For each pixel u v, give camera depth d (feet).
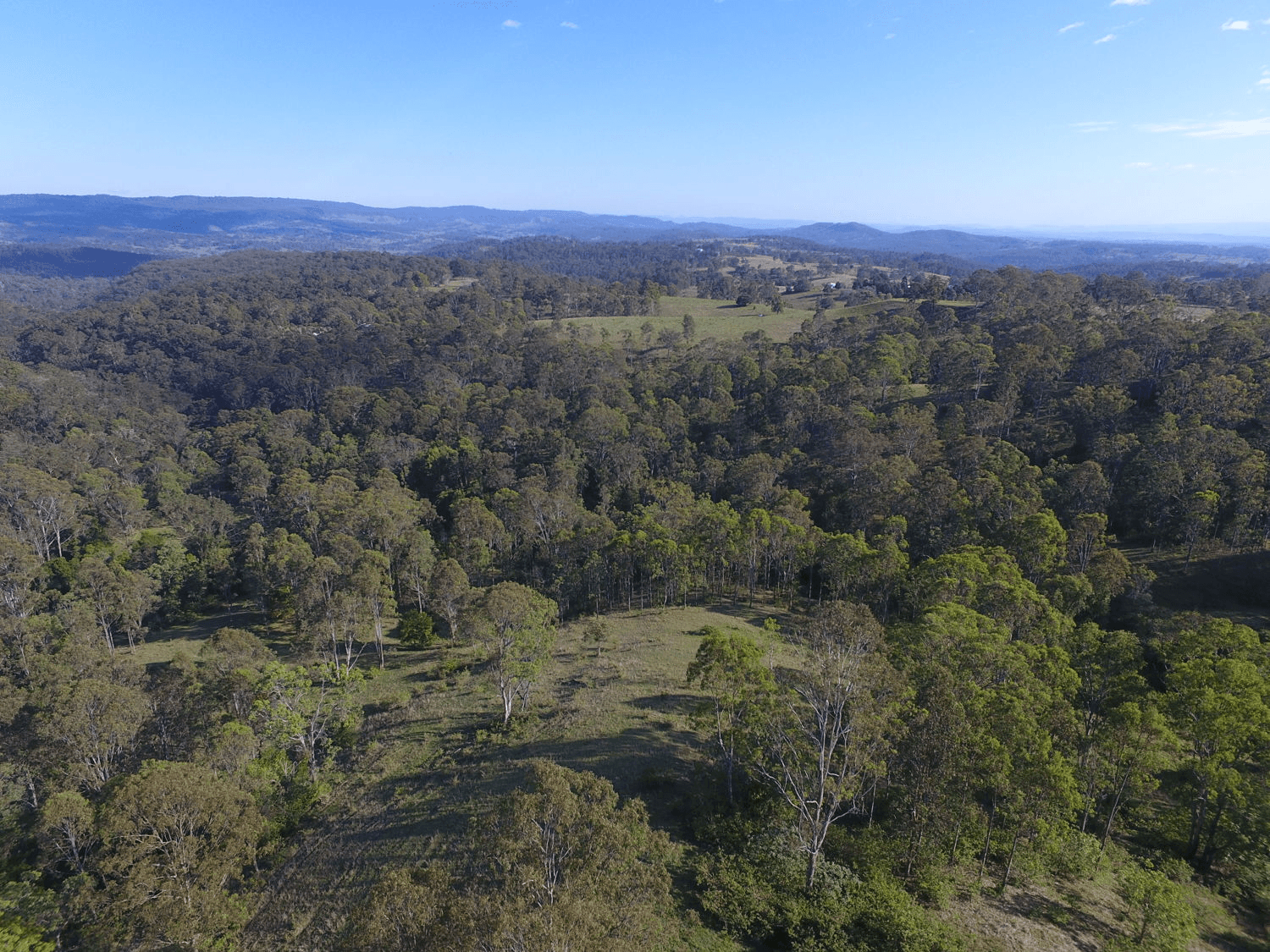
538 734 132.16
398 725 152.66
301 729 137.39
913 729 91.15
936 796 88.63
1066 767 87.71
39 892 101.24
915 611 166.81
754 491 297.12
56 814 104.17
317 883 103.04
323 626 179.42
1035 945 79.82
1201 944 85.10
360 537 262.88
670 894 82.94
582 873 59.52
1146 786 101.76
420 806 114.93
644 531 232.32
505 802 65.82
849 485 305.12
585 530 246.27
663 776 108.27
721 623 200.34
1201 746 105.40
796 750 93.45
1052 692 109.29
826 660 95.86
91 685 129.39
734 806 100.07
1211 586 211.20
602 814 65.62
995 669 109.70
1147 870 94.32
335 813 121.70
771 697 96.63
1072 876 95.20
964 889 89.04
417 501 336.08
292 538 265.34
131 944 78.48
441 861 96.63
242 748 123.65
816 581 246.27
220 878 83.66
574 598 233.35
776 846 89.35
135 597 224.94
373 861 103.60
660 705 137.90
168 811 83.97
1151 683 164.04
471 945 50.39
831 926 77.66
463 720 148.25
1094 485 236.84
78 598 217.36
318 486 334.85
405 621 219.82
